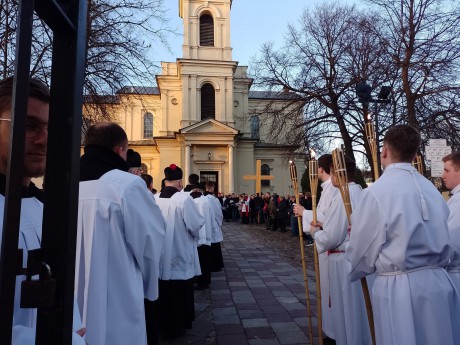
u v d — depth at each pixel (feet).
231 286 23.49
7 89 4.03
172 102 110.32
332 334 12.26
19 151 2.60
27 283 2.87
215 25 108.27
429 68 37.81
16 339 3.46
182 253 14.66
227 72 106.93
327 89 51.03
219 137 102.63
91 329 6.38
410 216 7.02
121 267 6.82
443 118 39.50
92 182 7.23
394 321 6.94
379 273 7.48
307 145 52.65
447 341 6.73
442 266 7.37
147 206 7.41
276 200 66.28
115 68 30.81
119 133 8.08
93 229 6.79
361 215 7.42
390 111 42.22
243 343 13.65
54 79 3.12
